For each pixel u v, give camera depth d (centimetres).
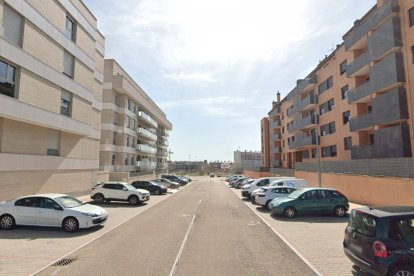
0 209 1211
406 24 2022
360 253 640
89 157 2897
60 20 2236
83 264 759
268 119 6975
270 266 743
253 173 6250
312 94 3812
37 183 2020
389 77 2091
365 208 687
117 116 4366
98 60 3158
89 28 2767
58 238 1062
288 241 1016
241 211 1789
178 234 1127
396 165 1670
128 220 1461
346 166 2262
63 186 2380
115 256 830
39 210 1190
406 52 2014
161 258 810
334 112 3262
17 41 1780
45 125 2033
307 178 3164
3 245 962
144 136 5581
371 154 2308
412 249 579
